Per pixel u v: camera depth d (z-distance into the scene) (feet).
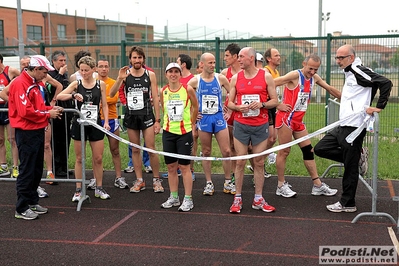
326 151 19.77
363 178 22.38
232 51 22.15
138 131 22.35
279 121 20.94
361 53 36.68
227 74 22.82
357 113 17.90
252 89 18.29
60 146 25.25
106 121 21.33
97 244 15.99
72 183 25.07
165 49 42.86
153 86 22.11
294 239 16.20
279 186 21.95
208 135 21.57
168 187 24.06
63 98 20.27
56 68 24.13
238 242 15.99
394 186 23.57
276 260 14.44
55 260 14.66
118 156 23.88
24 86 17.88
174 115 19.26
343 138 18.58
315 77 21.30
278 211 19.53
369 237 16.31
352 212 19.20
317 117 38.01
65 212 19.81
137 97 21.71
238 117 18.88
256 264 14.17
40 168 19.16
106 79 23.16
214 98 21.21
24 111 17.66
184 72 23.97
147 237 16.61
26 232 17.30
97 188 21.91
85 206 20.70
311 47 37.35
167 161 19.94
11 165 29.17
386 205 20.22
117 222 18.35
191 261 14.44
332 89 21.39
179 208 19.70
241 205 19.66
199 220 18.48
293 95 20.49
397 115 36.81
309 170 21.83
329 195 21.81
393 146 33.12
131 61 21.40
